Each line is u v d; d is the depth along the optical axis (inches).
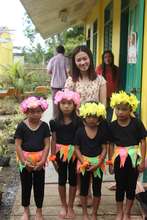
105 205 182.7
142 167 157.0
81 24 725.3
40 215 166.2
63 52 405.1
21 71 638.5
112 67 261.7
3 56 1020.5
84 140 159.6
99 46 444.8
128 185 161.5
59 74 399.2
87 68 175.2
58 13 489.4
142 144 156.9
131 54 225.8
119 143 158.2
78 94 170.4
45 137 161.9
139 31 207.9
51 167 241.0
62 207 171.9
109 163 162.2
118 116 156.3
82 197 163.9
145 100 201.2
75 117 165.6
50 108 517.0
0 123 384.5
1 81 619.8
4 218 171.9
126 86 293.3
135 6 256.2
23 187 165.3
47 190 201.9
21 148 161.3
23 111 159.9
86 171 160.7
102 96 177.5
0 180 229.9
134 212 174.4
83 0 432.8
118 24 310.3
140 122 158.6
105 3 396.8
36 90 636.1
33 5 405.7
